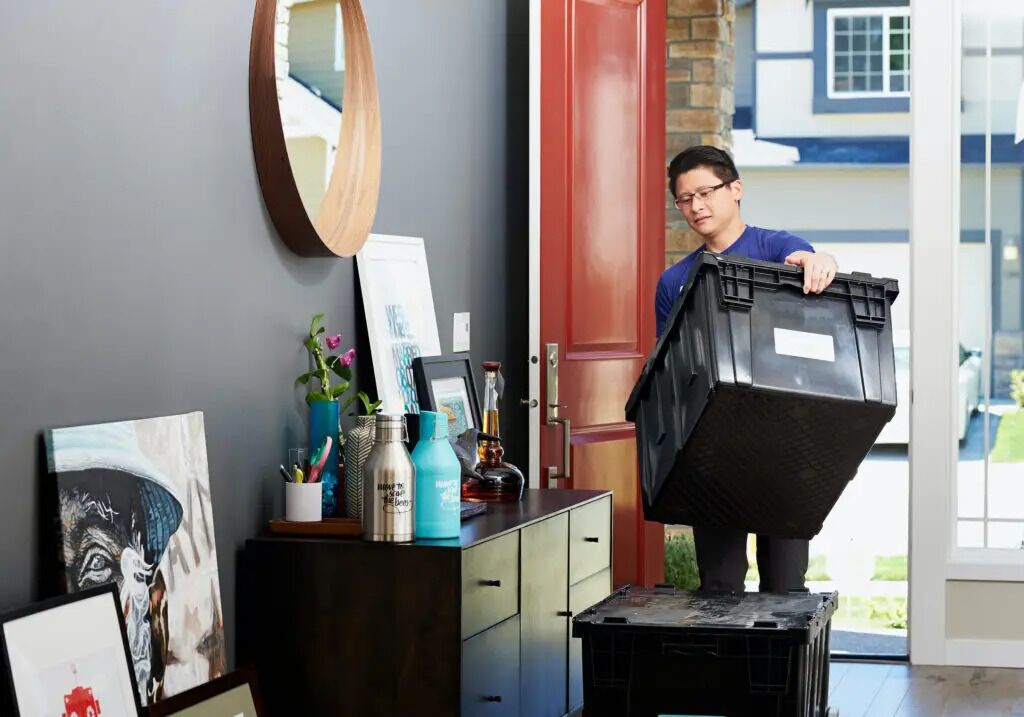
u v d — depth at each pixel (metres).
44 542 2.31
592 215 5.02
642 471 3.29
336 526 3.08
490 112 4.88
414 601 2.97
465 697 2.99
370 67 3.71
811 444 3.07
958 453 5.21
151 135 2.68
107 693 2.23
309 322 3.45
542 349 4.84
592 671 2.71
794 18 10.66
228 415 3.01
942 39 5.13
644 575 5.20
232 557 3.02
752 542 8.20
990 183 5.18
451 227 4.48
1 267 2.21
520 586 3.38
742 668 2.65
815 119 10.71
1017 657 5.10
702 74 7.21
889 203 10.70
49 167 2.34
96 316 2.48
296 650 3.04
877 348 3.10
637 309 5.22
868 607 6.51
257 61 3.11
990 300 5.20
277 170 3.14
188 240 2.83
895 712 4.39
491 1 4.89
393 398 3.76
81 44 2.43
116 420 2.55
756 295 3.01
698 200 3.56
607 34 5.05
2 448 2.21
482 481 3.84
